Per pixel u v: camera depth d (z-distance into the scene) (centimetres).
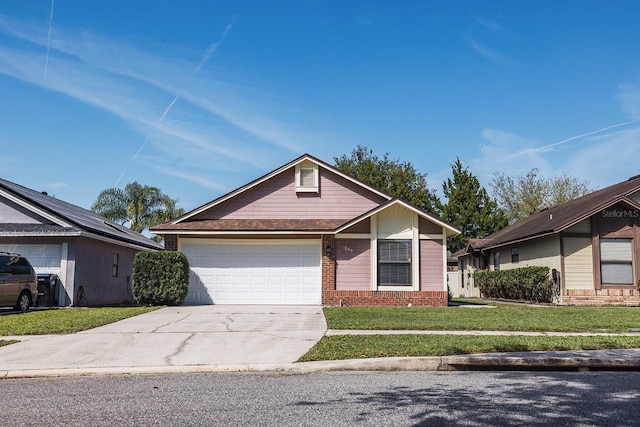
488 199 4806
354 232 1964
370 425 550
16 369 846
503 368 901
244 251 2019
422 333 1200
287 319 1455
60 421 565
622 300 2150
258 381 782
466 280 3844
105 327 1288
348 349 982
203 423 557
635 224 2184
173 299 1888
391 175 5231
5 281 1602
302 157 2114
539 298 2353
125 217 4012
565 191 4962
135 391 713
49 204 2212
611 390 718
